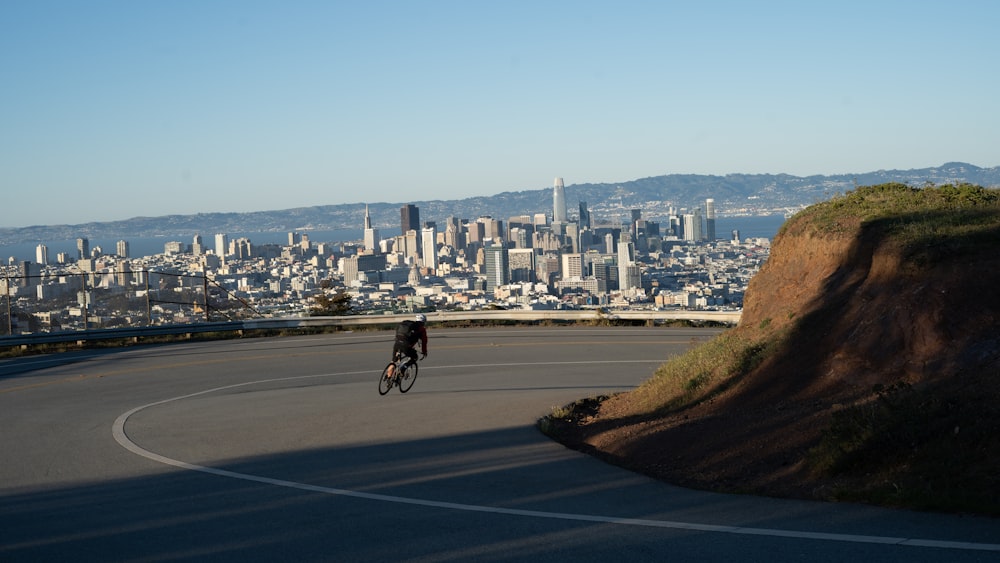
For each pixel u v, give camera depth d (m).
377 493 9.91
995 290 11.75
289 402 19.00
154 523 8.52
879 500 7.97
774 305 16.92
